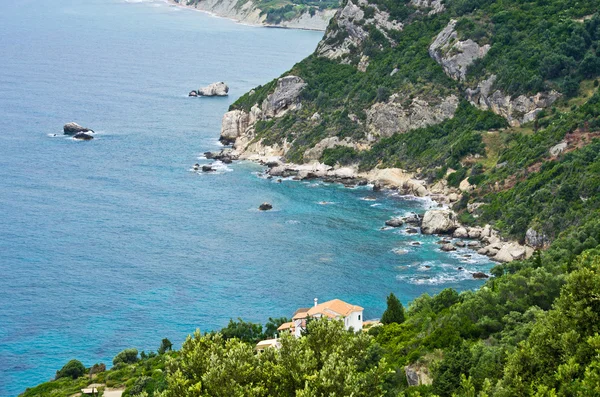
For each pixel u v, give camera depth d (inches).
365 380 3395.7
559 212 7322.8
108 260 7549.2
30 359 5920.3
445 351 4195.4
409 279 6968.5
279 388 3383.4
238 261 7485.2
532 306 4478.3
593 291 3543.3
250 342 5664.4
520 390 3289.9
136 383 5073.8
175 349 5900.6
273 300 6678.2
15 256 7642.7
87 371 5703.7
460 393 3619.6
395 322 5354.3
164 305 6643.7
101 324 6363.2
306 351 3432.6
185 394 3341.5
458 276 7017.7
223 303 6653.5
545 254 5895.7
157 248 7834.6
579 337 3425.2
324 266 7308.1
